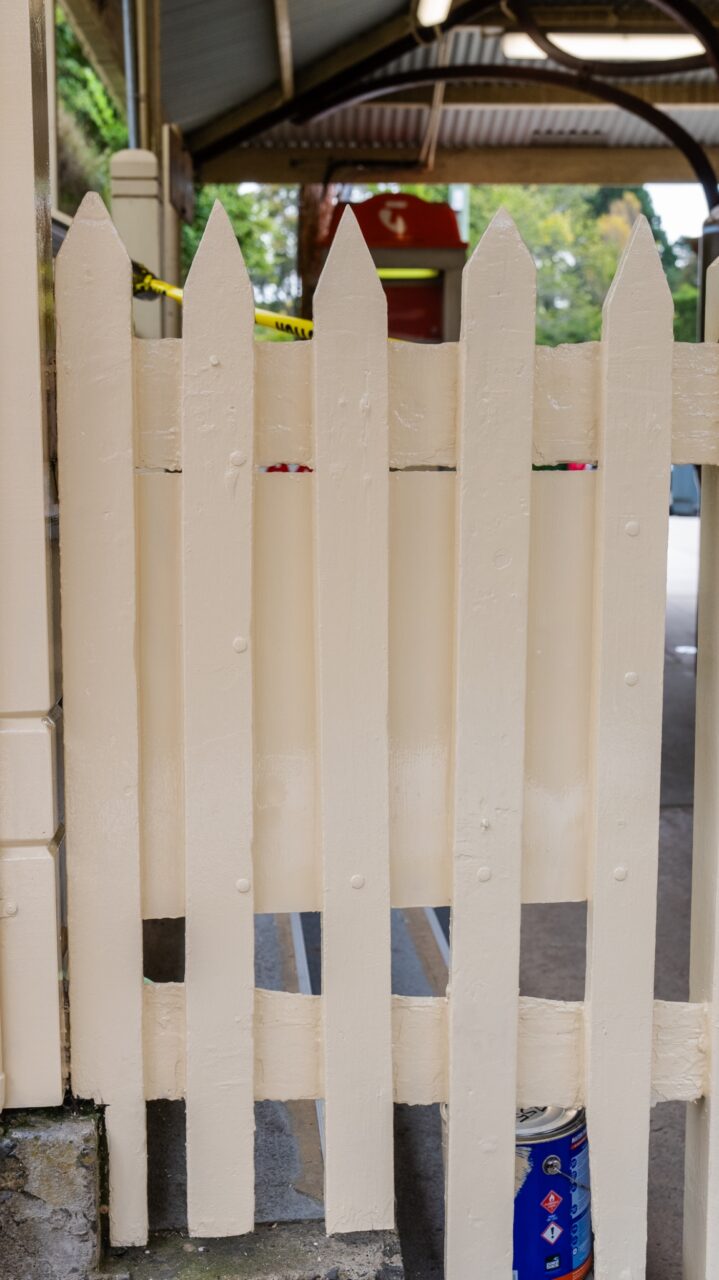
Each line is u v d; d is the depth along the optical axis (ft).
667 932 13.37
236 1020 6.26
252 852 6.21
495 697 6.21
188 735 6.04
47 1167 6.04
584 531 6.28
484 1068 6.46
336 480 5.94
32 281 5.61
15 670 5.87
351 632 6.07
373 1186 6.47
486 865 6.32
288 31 22.63
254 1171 6.61
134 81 18.76
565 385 6.13
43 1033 6.15
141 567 6.02
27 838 5.99
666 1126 9.47
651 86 33.86
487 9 25.39
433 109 32.91
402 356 5.99
